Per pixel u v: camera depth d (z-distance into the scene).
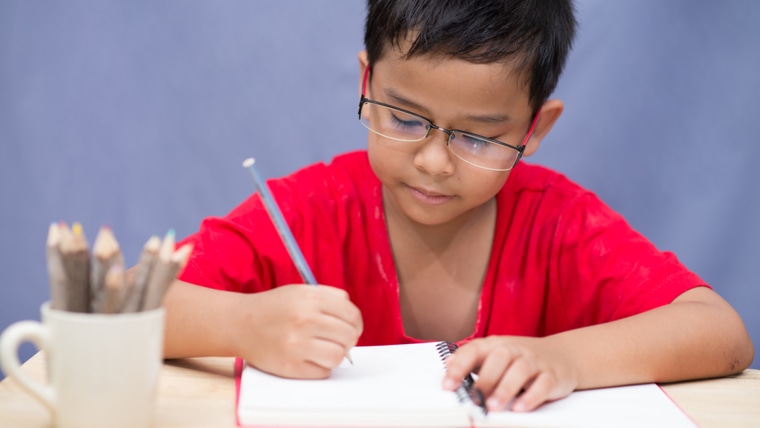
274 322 0.84
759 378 0.98
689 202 1.91
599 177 1.92
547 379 0.80
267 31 1.89
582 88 1.90
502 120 1.02
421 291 1.26
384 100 1.03
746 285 1.90
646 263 1.12
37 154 1.90
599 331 0.93
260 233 1.17
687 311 0.98
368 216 1.25
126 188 1.91
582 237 1.19
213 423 0.73
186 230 1.93
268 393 0.77
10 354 0.65
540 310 1.23
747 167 1.89
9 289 1.93
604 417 0.78
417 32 0.98
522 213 1.24
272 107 1.91
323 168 1.30
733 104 1.88
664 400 0.84
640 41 1.88
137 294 0.68
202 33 1.88
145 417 0.68
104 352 0.65
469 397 0.77
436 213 1.08
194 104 1.90
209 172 1.92
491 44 0.98
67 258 0.66
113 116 1.90
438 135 1.01
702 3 1.86
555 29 1.09
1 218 1.92
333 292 0.85
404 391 0.79
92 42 1.88
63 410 0.66
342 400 0.76
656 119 1.89
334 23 1.89
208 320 0.89
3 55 1.88
